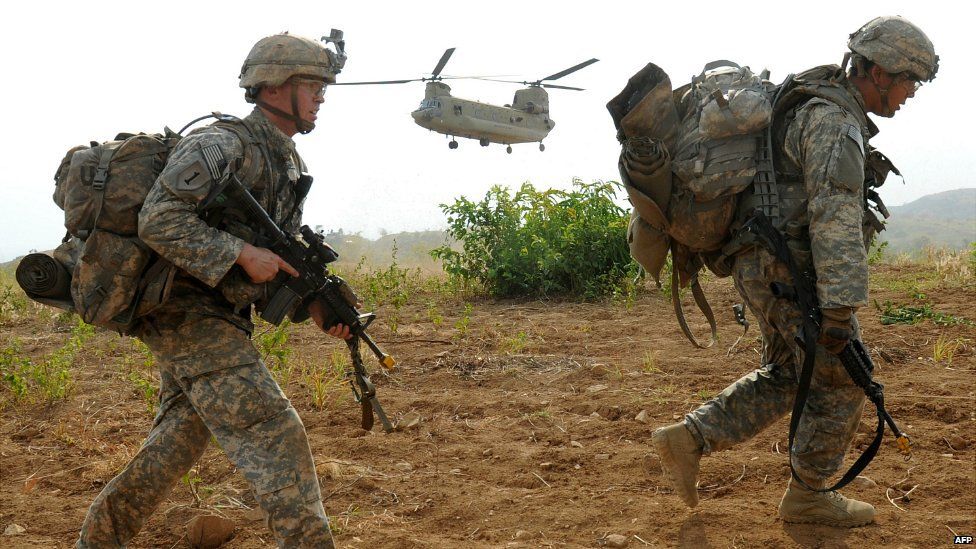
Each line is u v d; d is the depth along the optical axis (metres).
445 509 3.78
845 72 3.25
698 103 3.29
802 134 3.10
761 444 4.39
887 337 6.71
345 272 12.85
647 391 5.53
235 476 4.25
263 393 2.75
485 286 10.86
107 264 2.69
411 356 6.96
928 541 3.23
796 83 3.20
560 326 8.23
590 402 5.35
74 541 3.57
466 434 4.89
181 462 2.93
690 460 3.44
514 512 3.72
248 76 2.88
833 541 3.27
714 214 3.26
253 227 2.84
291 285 2.88
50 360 6.71
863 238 3.28
